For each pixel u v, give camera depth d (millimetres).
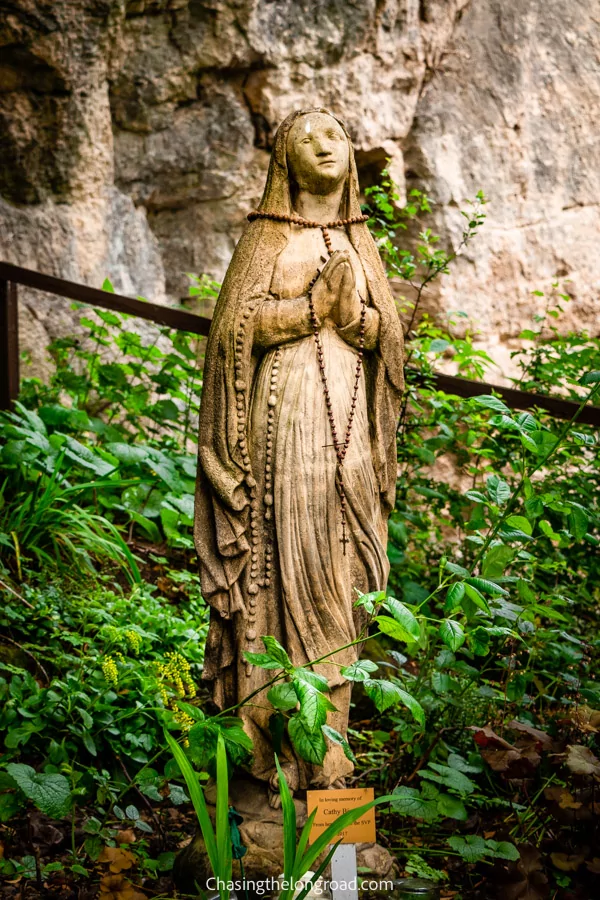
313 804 2984
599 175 8445
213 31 6672
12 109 6293
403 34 7379
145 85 6738
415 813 3188
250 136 7105
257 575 3137
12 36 6035
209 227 7273
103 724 3590
